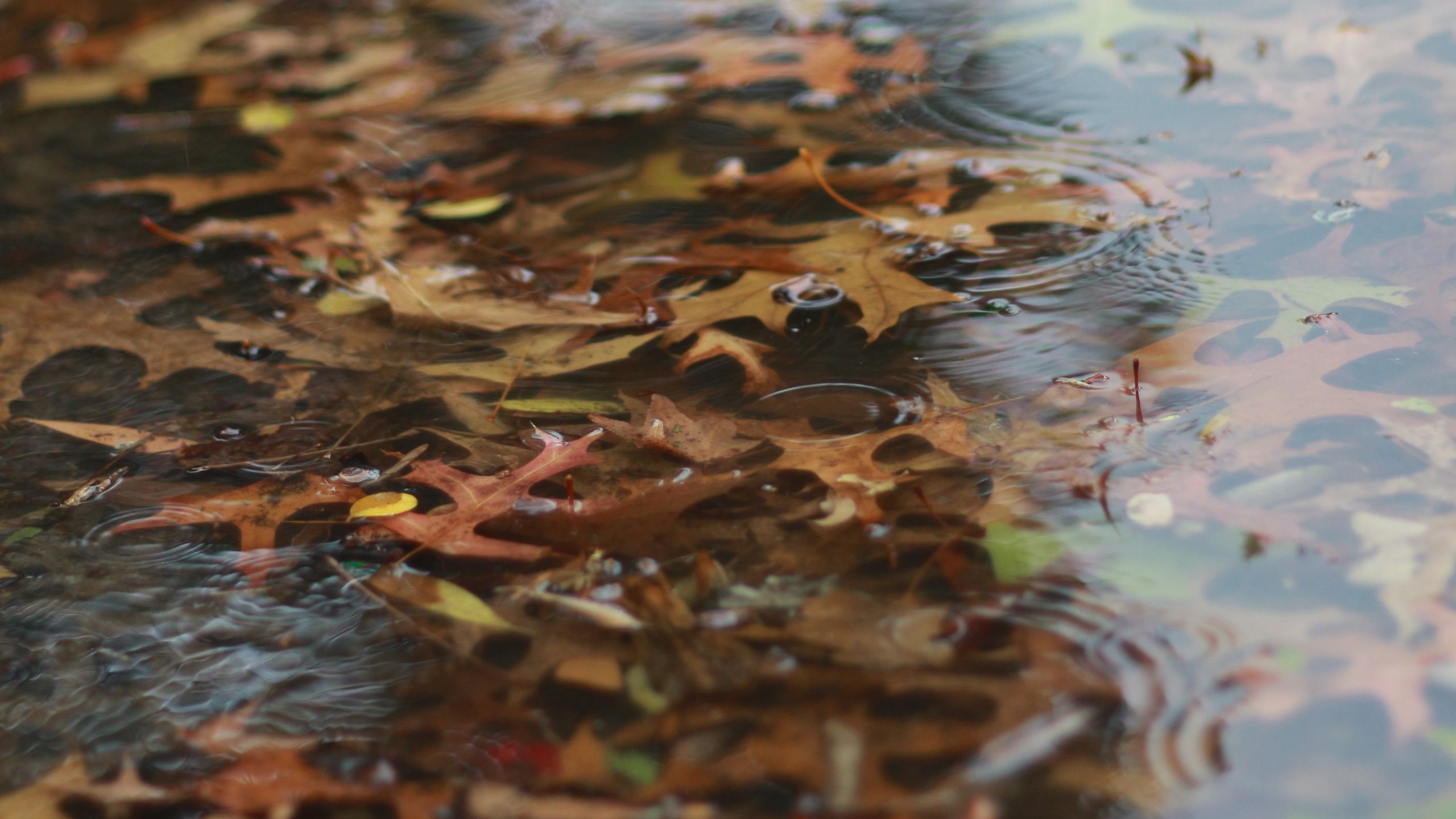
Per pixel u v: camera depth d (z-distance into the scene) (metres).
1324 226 1.81
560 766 1.59
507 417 1.73
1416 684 1.58
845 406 1.71
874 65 2.07
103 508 1.69
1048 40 2.10
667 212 1.88
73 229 1.90
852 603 1.63
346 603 1.64
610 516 1.67
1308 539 1.63
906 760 1.58
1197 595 1.62
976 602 1.62
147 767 1.60
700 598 1.63
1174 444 1.68
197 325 1.81
